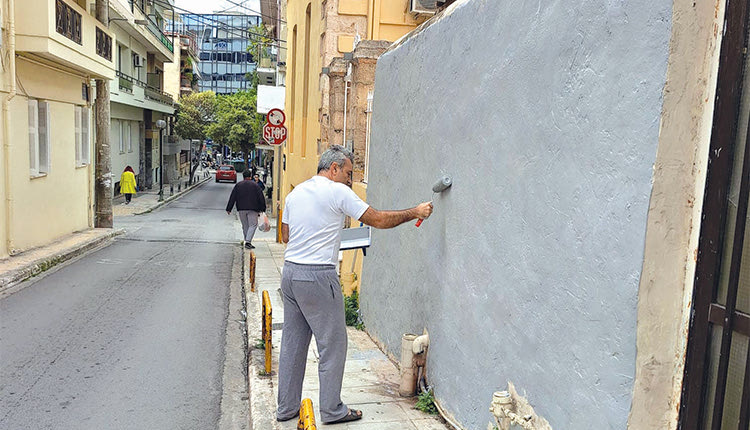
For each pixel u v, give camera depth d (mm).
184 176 60031
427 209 4387
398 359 5707
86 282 10453
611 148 2578
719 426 2238
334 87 9312
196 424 5023
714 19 2291
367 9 11758
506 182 3570
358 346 6422
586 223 2748
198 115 51188
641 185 2391
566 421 2885
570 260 2873
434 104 4902
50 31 11750
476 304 3965
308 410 3053
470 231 4090
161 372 6191
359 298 7527
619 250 2508
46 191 13781
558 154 3002
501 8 3701
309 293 4227
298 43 17781
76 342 7051
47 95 13547
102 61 15867
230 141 47812
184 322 8141
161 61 42094
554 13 3072
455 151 4410
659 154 2326
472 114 4102
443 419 4500
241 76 103188
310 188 4312
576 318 2816
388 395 4977
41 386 5672
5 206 11594
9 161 11547
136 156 36125
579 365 2783
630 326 2434
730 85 2184
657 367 2436
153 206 28297
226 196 39281
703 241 2305
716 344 2264
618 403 2494
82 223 16641
